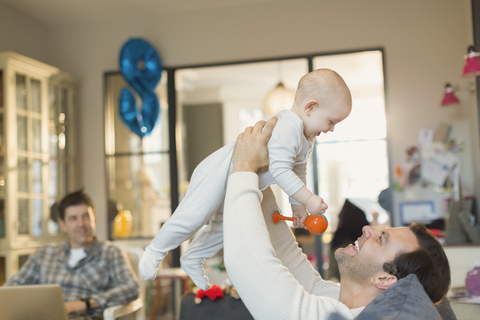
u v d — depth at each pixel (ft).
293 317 3.84
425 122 14.34
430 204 14.11
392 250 4.42
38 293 7.47
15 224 12.62
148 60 15.33
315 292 5.33
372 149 19.71
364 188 19.56
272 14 15.25
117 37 16.14
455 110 14.16
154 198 16.26
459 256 9.68
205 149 26.16
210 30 15.58
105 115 16.02
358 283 4.58
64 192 15.02
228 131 25.91
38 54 16.12
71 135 15.57
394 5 14.66
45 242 13.65
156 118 15.57
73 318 8.89
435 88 14.34
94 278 9.67
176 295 14.05
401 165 14.32
